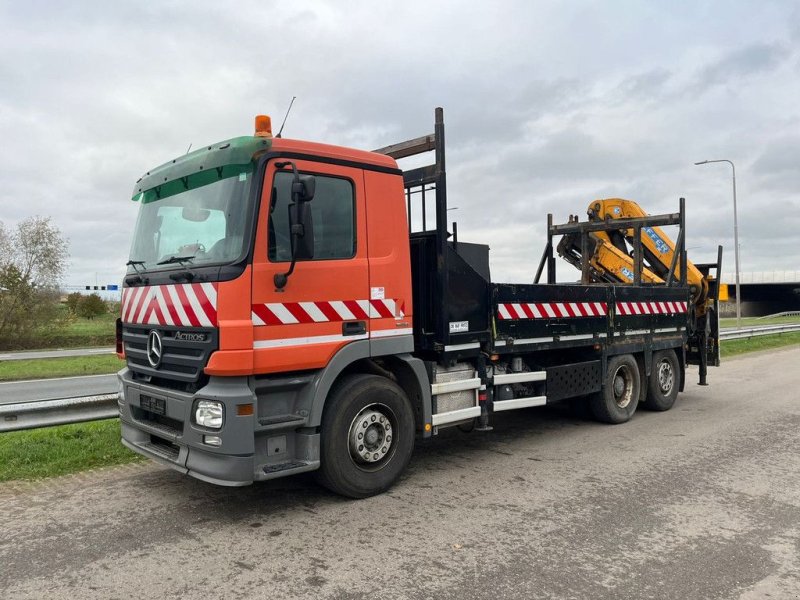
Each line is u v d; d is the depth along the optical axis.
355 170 4.99
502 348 6.30
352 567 3.65
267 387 4.41
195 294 4.35
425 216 6.06
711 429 7.56
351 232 4.95
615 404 7.91
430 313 5.83
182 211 4.87
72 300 30.34
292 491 5.12
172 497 4.94
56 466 5.64
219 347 4.14
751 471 5.67
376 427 5.06
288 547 3.95
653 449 6.55
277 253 4.42
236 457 4.15
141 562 3.72
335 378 4.83
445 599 3.25
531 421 8.20
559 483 5.34
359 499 4.93
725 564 3.67
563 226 10.41
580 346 7.30
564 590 3.34
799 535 4.13
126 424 5.17
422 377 5.45
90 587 3.39
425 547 3.94
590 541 4.02
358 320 4.93
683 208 9.12
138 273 5.14
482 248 6.83
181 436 4.45
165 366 4.69
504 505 4.76
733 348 18.72
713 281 9.85
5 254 25.12
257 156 4.39
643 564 3.67
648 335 8.47
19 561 3.72
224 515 4.54
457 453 6.45
